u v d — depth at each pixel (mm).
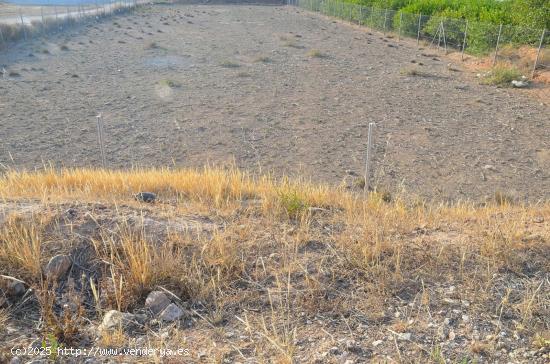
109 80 19719
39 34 30891
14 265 3949
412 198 8734
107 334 3330
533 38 21578
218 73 21062
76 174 7352
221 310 3648
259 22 42094
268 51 26719
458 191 9828
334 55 25594
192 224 4730
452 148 12391
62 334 3283
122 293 3697
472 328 3496
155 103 16297
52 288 3717
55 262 3951
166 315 3572
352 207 5770
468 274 4133
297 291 3842
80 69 21750
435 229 5121
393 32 33656
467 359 3188
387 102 16703
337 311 3652
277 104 16281
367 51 26828
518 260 4332
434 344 3326
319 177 10367
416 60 24125
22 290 3770
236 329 3475
